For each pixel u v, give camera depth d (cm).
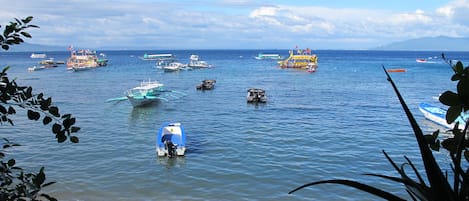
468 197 220
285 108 5306
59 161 2820
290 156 2922
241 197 2198
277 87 7962
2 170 434
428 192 234
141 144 3325
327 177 2486
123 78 10131
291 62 14450
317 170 2609
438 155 1969
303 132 3750
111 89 7644
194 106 5512
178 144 3019
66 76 10756
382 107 5375
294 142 3359
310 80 9525
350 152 3047
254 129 3912
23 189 429
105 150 3119
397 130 3866
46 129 3784
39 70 13138
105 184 2381
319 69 13688
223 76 10769
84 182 2403
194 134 3709
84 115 4825
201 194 2247
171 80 9594
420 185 242
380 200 2108
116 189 2314
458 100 255
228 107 5419
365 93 6962
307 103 5759
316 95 6688
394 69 13300
